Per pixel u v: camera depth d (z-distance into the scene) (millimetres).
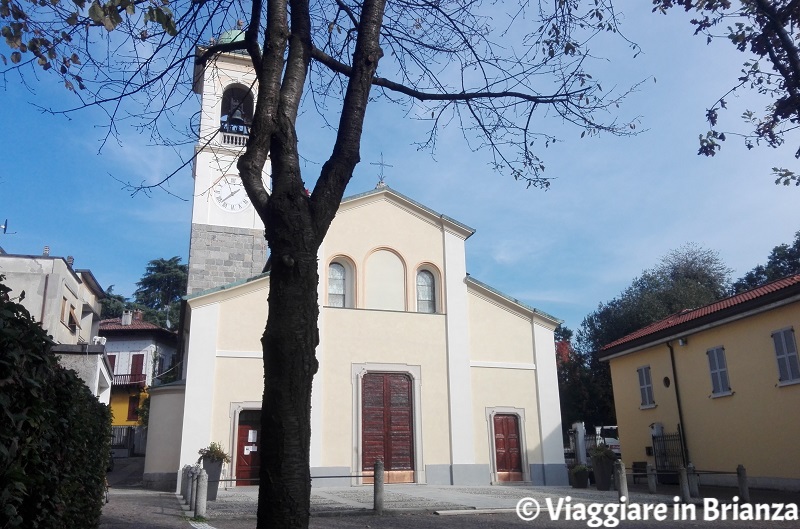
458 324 22359
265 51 5141
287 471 3887
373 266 22312
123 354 42469
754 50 9555
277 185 4500
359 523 12000
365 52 5219
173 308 58906
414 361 21609
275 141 4785
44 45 5789
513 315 23188
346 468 19859
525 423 22109
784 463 17125
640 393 24203
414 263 22734
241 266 25094
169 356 44844
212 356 19531
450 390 21594
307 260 4289
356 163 4859
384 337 21500
